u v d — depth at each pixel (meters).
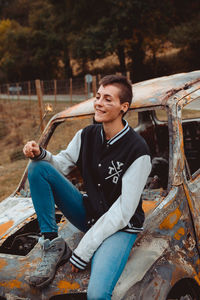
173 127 2.06
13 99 25.73
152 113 3.81
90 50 27.83
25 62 39.28
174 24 27.80
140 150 1.69
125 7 25.98
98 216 1.79
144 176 1.69
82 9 30.27
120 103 1.73
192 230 1.98
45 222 1.78
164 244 1.78
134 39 28.47
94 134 1.90
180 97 2.21
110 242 1.67
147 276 1.65
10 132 17.25
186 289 1.88
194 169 3.64
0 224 2.25
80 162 1.97
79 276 1.68
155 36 27.88
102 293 1.52
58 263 1.72
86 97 13.29
